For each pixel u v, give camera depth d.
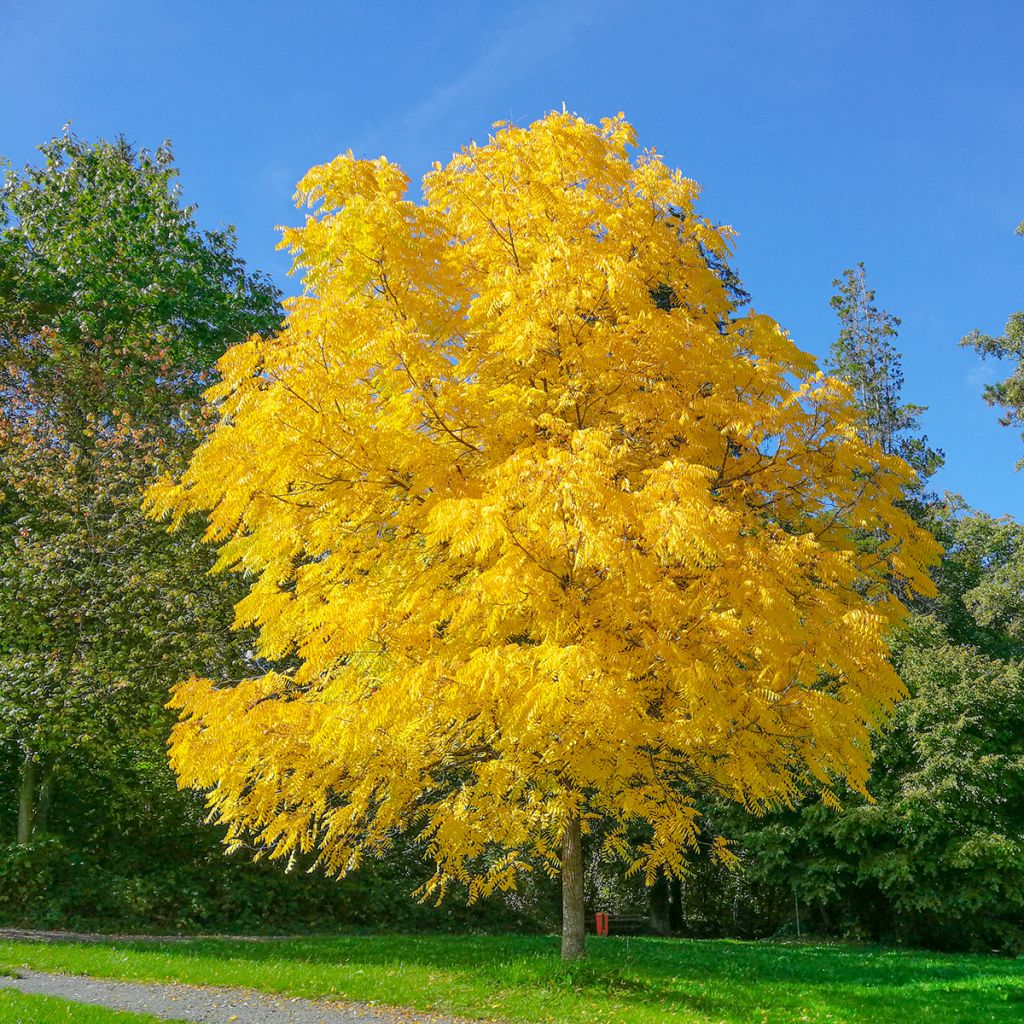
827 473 8.86
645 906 22.39
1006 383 29.67
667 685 7.42
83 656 15.37
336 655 7.05
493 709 7.31
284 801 8.27
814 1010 8.96
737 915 22.61
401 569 8.41
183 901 16.20
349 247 8.75
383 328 7.88
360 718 7.09
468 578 7.74
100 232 20.72
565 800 7.94
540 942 14.00
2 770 17.81
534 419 8.19
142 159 22.06
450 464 7.77
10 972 9.95
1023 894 15.98
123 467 17.16
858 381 32.56
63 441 17.59
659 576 6.98
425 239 9.02
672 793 8.16
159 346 19.50
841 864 17.28
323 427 7.52
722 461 8.87
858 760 7.76
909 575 8.34
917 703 16.48
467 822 8.02
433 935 16.62
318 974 10.40
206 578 16.72
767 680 7.59
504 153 9.52
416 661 7.35
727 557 6.78
